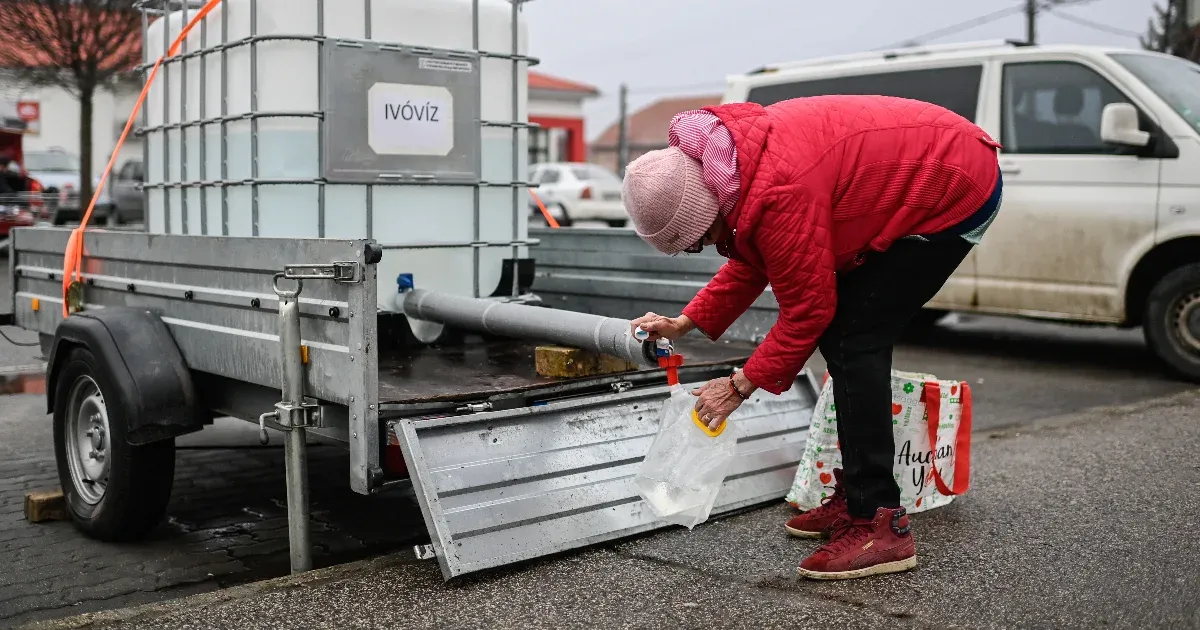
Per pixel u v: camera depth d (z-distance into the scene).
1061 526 3.50
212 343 3.49
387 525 4.11
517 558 3.04
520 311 3.70
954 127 2.84
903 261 2.87
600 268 4.90
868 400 2.97
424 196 4.26
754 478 3.76
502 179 4.53
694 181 2.70
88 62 12.19
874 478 3.03
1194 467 4.26
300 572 3.13
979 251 7.57
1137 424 5.11
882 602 2.82
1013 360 8.11
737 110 2.75
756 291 3.19
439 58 4.20
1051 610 2.75
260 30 3.94
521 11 4.51
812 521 3.36
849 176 2.73
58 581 3.50
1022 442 4.79
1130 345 8.92
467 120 4.31
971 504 3.78
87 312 3.79
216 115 4.26
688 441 3.05
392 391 3.21
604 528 3.28
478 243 4.41
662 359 3.19
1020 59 7.44
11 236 4.81
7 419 5.80
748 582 2.99
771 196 2.62
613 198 20.36
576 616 2.74
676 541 3.36
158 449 3.67
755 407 3.89
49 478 4.70
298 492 3.11
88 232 4.19
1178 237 6.68
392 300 4.21
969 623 2.67
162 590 3.43
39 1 11.62
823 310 2.73
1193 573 3.02
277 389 3.28
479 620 2.72
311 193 4.00
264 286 3.22
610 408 3.46
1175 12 15.52
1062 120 7.21
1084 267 7.09
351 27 4.00
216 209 4.32
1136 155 6.84
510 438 3.17
